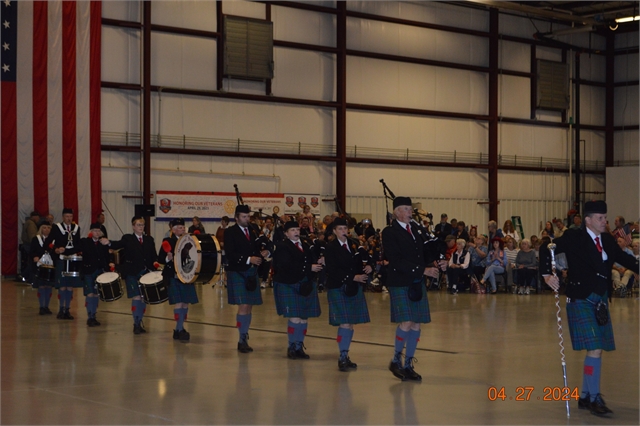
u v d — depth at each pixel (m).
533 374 7.24
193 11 20.86
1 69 18.34
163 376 7.10
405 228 6.95
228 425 5.27
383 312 12.88
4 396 6.20
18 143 18.61
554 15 25.58
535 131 27.38
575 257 5.71
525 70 27.00
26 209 18.72
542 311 13.09
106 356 8.27
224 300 14.88
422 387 6.61
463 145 25.61
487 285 17.36
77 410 5.70
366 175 23.61
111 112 19.89
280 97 21.92
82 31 19.19
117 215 19.92
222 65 21.03
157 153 20.41
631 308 13.76
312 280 8.12
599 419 5.48
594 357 5.70
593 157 29.06
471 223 25.72
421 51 24.58
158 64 20.42
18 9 18.52
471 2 24.97
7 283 17.92
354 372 7.32
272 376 7.10
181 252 9.41
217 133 21.17
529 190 27.25
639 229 18.72
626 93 28.92
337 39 22.95
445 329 10.65
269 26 21.69
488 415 5.59
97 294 11.03
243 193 21.44
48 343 9.27
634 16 25.28
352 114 23.36
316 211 22.55
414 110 24.30
